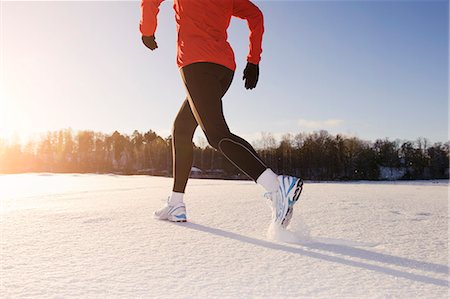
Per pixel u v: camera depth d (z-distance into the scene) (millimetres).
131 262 1200
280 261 1216
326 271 1104
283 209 1579
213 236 1636
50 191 4559
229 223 1997
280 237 1553
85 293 909
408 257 1275
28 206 2854
